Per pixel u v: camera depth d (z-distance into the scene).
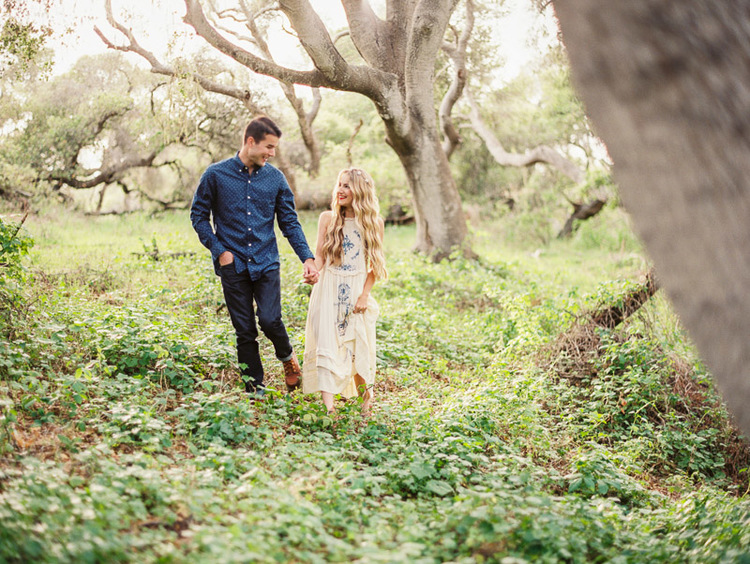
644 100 2.08
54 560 2.37
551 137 22.70
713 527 3.62
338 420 4.77
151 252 10.67
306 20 9.81
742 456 5.97
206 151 16.33
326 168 19.59
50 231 13.44
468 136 24.95
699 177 2.05
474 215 22.75
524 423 5.39
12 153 15.57
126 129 17.03
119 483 3.12
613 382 6.70
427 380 6.64
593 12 2.13
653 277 7.53
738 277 2.06
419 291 10.54
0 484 2.95
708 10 2.03
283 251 11.47
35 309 5.46
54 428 3.87
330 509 3.32
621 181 2.22
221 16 12.79
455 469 4.02
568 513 3.47
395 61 12.62
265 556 2.62
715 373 2.20
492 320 8.95
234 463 3.71
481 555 2.85
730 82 2.01
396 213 21.62
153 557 2.54
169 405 4.71
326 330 5.10
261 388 4.91
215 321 6.91
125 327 5.42
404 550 2.71
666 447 5.84
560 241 23.06
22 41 9.12
